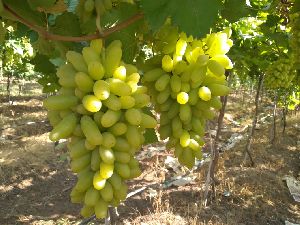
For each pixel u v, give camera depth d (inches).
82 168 12.3
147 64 15.1
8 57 90.2
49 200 59.6
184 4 11.9
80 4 13.8
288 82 41.2
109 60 11.8
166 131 15.2
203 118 15.6
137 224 50.6
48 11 13.9
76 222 52.7
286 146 86.0
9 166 70.2
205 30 11.9
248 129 100.1
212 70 14.1
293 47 24.9
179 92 14.2
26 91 160.1
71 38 12.2
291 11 22.6
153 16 12.1
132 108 11.9
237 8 16.3
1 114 113.0
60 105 11.8
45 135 91.7
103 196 12.0
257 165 72.4
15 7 12.7
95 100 11.3
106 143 11.5
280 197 60.9
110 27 13.7
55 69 17.1
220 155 78.7
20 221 53.3
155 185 61.6
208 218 53.1
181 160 15.3
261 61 47.6
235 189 60.1
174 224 50.6
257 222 53.6
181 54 14.2
